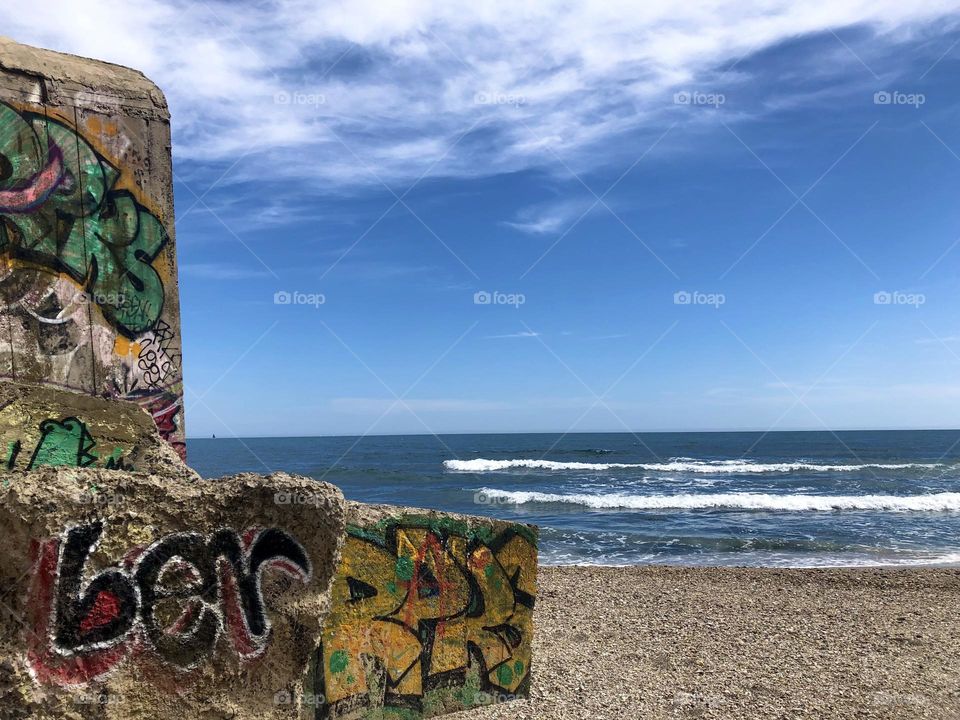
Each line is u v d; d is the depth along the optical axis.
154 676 2.30
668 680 5.74
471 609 4.28
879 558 14.12
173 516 2.38
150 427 3.27
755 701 5.29
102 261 3.68
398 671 3.82
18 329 3.39
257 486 2.52
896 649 6.90
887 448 66.62
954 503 22.97
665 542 16.14
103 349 3.66
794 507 22.83
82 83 3.65
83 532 2.20
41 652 2.11
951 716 5.09
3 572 2.07
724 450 64.12
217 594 2.44
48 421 2.98
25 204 3.44
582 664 6.10
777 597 9.56
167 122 3.95
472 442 93.44
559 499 25.45
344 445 87.88
